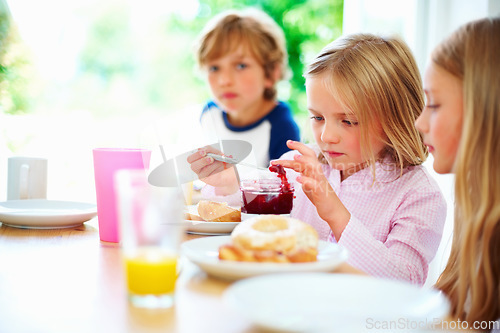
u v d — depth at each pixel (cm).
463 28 99
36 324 55
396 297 59
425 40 238
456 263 111
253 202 111
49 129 419
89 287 69
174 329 54
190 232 110
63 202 129
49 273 76
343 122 139
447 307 55
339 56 140
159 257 61
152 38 661
